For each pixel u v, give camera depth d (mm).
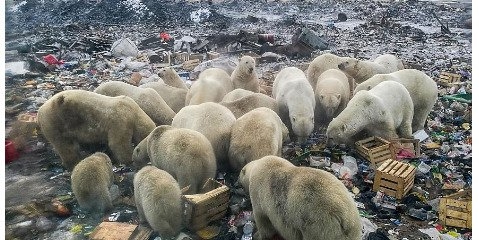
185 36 11383
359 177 5891
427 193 5562
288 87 7375
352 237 3689
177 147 5215
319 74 8914
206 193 4938
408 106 7195
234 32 11828
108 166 5496
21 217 5223
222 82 8469
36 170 6219
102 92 7332
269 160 4316
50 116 6148
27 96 8156
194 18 12352
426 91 7590
